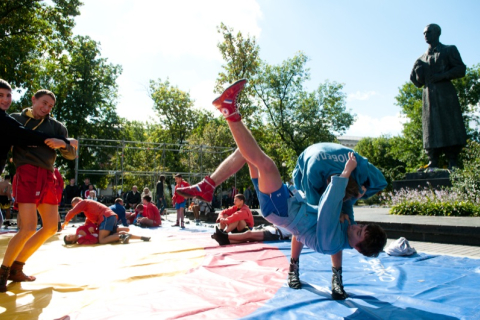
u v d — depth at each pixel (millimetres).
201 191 3248
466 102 40719
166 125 39219
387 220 8805
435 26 14102
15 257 3729
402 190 13891
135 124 54188
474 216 9836
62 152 3879
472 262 4945
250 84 28406
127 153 36781
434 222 7934
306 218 3133
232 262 5078
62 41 20734
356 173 3271
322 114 36844
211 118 45000
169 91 38656
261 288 3697
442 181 13117
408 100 43906
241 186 36531
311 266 4816
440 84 13859
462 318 2816
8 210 15219
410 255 5438
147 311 2951
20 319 2812
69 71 29422
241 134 2930
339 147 3418
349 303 3205
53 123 4074
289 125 36031
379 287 3754
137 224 12383
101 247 6777
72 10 19328
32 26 18703
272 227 7500
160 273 4375
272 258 5430
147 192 16547
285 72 35750
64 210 16469
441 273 4312
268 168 3055
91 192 13727
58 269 4645
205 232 10039
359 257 5352
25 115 3934
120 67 32438
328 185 3014
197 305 3109
